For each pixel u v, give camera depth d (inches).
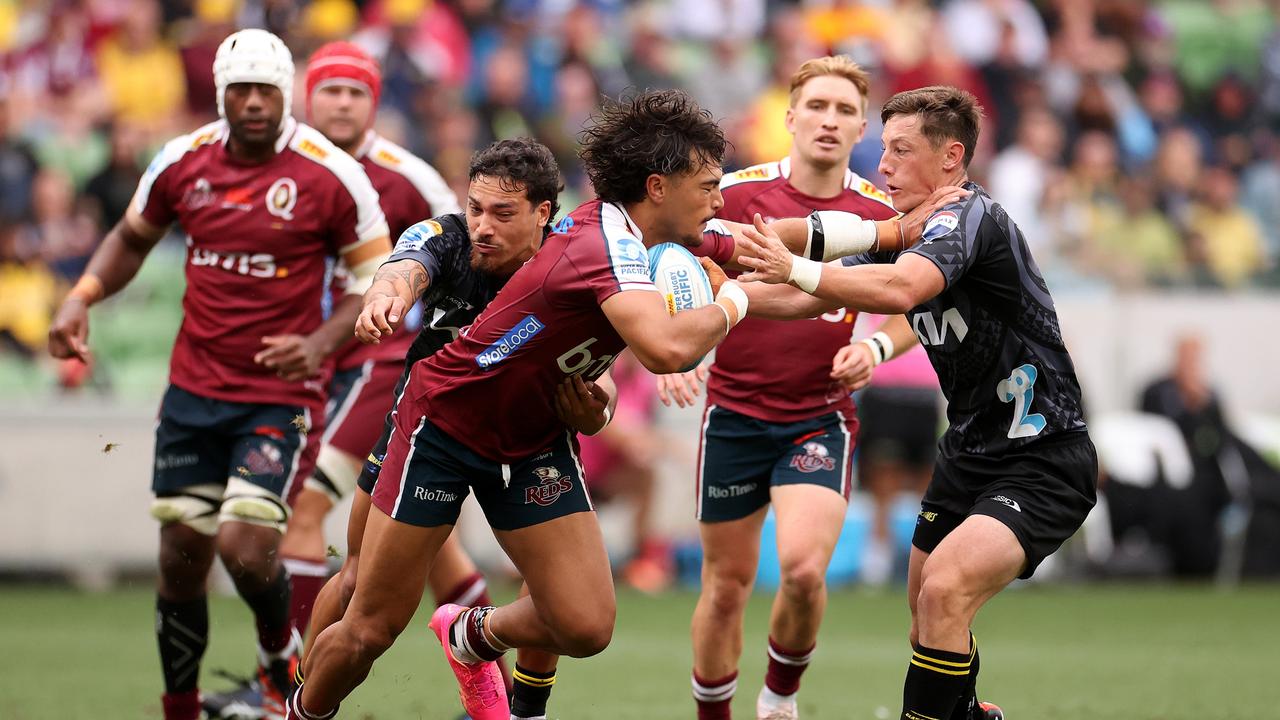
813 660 1246.3
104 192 1909.4
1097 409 2014.0
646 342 621.9
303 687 683.4
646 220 663.8
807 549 834.2
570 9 2405.3
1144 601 1726.1
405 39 2066.9
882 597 1737.2
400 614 671.1
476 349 655.8
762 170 927.7
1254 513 1894.7
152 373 1738.4
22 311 1791.3
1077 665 1228.5
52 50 2117.4
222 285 863.1
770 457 883.4
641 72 2337.6
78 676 1090.1
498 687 733.3
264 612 846.5
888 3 2468.0
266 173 868.6
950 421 732.0
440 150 2006.6
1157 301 2037.4
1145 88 2573.8
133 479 1699.1
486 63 2271.2
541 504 674.2
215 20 2135.8
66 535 1683.1
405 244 673.0
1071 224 2276.1
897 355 874.1
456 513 672.4
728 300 649.0
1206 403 1900.8
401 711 936.9
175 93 2110.0
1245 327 2053.4
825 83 899.4
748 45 2504.9
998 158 2378.2
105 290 910.4
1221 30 2667.3
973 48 2532.0
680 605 1638.8
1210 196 2399.1
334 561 1531.7
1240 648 1343.5
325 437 1005.2
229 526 834.2
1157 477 1870.1
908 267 665.6
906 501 1827.0
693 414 1818.4
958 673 665.0
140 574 1708.9
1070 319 2020.2
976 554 668.7
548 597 675.4
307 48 2018.9
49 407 1679.4
